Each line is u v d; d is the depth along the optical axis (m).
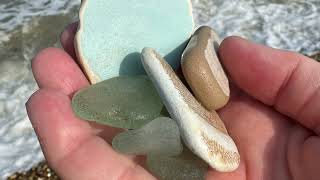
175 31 0.11
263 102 0.11
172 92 0.09
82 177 0.09
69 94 0.10
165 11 0.11
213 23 0.26
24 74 0.23
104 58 0.11
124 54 0.11
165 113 0.10
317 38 0.25
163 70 0.10
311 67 0.10
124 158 0.10
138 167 0.10
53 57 0.10
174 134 0.09
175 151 0.10
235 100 0.11
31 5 0.26
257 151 0.10
